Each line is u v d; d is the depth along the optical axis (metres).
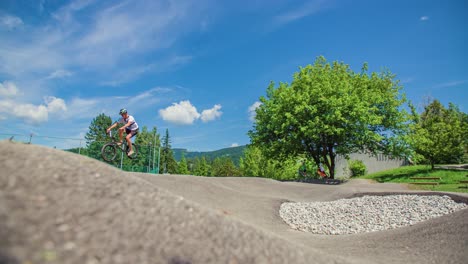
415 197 10.38
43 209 2.48
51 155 3.57
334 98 20.27
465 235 5.22
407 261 4.60
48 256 2.02
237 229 3.37
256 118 24.67
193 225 3.12
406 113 22.52
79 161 3.71
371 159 35.53
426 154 22.38
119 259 2.27
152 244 2.58
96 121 51.34
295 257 3.16
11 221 2.19
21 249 1.98
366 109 20.20
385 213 9.41
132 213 2.94
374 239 6.38
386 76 24.80
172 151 74.00
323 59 25.61
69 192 2.89
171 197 3.63
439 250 4.94
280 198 11.45
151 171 19.98
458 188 14.15
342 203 11.01
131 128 10.93
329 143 22.67
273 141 23.55
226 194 10.95
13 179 2.74
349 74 25.41
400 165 33.22
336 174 35.84
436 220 6.57
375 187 15.94
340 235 7.80
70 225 2.43
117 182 3.48
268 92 24.91
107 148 10.51
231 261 2.70
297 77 23.42
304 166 31.45
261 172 32.59
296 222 9.34
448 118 26.16
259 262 2.81
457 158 32.38
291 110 21.50
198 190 10.54
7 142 3.58
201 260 2.59
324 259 3.44
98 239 2.40
